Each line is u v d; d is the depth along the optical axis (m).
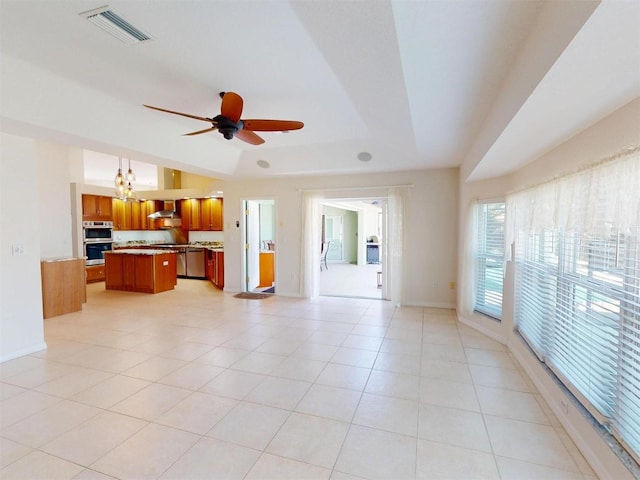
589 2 0.99
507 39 1.65
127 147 3.69
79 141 3.39
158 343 3.78
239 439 2.10
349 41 1.85
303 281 6.09
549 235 2.67
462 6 1.41
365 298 6.04
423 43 1.70
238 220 6.57
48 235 5.78
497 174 3.71
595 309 1.99
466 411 2.42
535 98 1.61
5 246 3.31
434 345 3.69
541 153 2.70
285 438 2.12
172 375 2.98
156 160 4.40
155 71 2.55
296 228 6.12
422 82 2.14
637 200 1.53
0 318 3.26
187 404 2.50
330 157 4.92
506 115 2.04
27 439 2.09
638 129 1.55
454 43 1.70
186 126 3.80
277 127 2.83
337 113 3.45
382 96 2.52
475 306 4.38
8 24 1.95
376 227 13.34
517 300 3.43
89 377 2.94
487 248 4.18
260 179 6.25
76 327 4.36
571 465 1.88
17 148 3.40
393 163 4.85
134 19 1.90
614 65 1.28
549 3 1.34
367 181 5.61
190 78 2.66
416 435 2.15
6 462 1.89
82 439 2.09
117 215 8.52
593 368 1.97
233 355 3.43
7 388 2.74
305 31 2.00
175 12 1.83
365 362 3.26
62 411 2.40
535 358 2.83
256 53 2.28
